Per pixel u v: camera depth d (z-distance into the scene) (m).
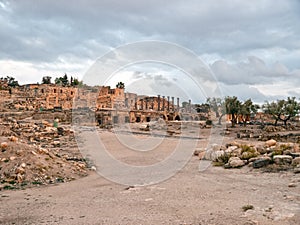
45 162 11.57
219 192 8.52
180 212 6.69
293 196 7.71
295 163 11.89
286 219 5.96
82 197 8.30
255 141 27.05
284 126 46.41
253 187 9.01
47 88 64.31
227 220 6.02
